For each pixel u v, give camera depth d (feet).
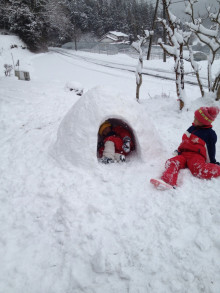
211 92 18.38
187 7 16.42
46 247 6.76
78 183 9.02
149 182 8.86
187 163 9.28
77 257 6.32
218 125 14.75
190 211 7.27
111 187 8.73
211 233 6.46
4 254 6.62
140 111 10.55
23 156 11.64
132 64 71.87
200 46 80.53
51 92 24.30
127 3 209.56
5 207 8.43
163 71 55.52
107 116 9.64
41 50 110.42
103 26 211.61
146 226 6.94
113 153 10.48
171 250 6.15
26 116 17.04
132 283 5.53
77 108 10.48
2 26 101.14
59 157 10.59
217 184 8.29
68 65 69.36
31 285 5.81
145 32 17.94
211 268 5.62
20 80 31.17
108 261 5.98
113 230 6.94
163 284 5.46
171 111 16.90
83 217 7.50
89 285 5.63
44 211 8.05
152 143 10.32
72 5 193.88
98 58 94.63
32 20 99.81
